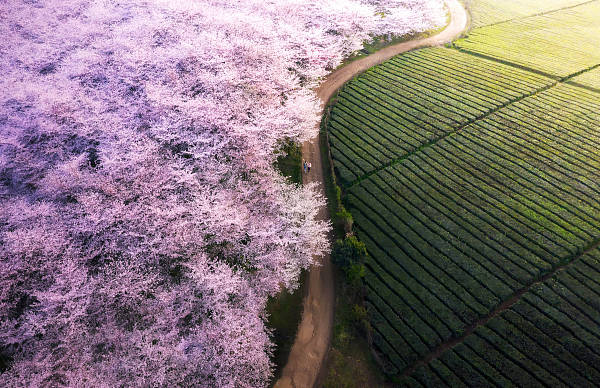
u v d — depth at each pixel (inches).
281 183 1427.2
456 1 3804.1
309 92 1905.8
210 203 1216.2
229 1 2315.5
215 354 930.7
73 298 989.2
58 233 1117.1
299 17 2400.3
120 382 872.9
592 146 1756.9
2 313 1000.2
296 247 1207.6
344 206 1533.0
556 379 965.8
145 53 1685.5
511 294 1176.8
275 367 1067.9
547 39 2906.0
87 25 1991.9
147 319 1002.1
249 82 1638.8
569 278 1207.6
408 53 2733.8
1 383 869.2
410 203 1513.3
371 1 2997.0
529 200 1494.8
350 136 1893.5
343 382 1021.8
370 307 1178.0
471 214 1449.3
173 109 1450.5
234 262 1217.4
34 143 1398.9
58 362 896.9
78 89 1568.7
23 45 1932.8
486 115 2018.9
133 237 1126.4
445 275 1245.1
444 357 1035.9
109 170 1249.4
